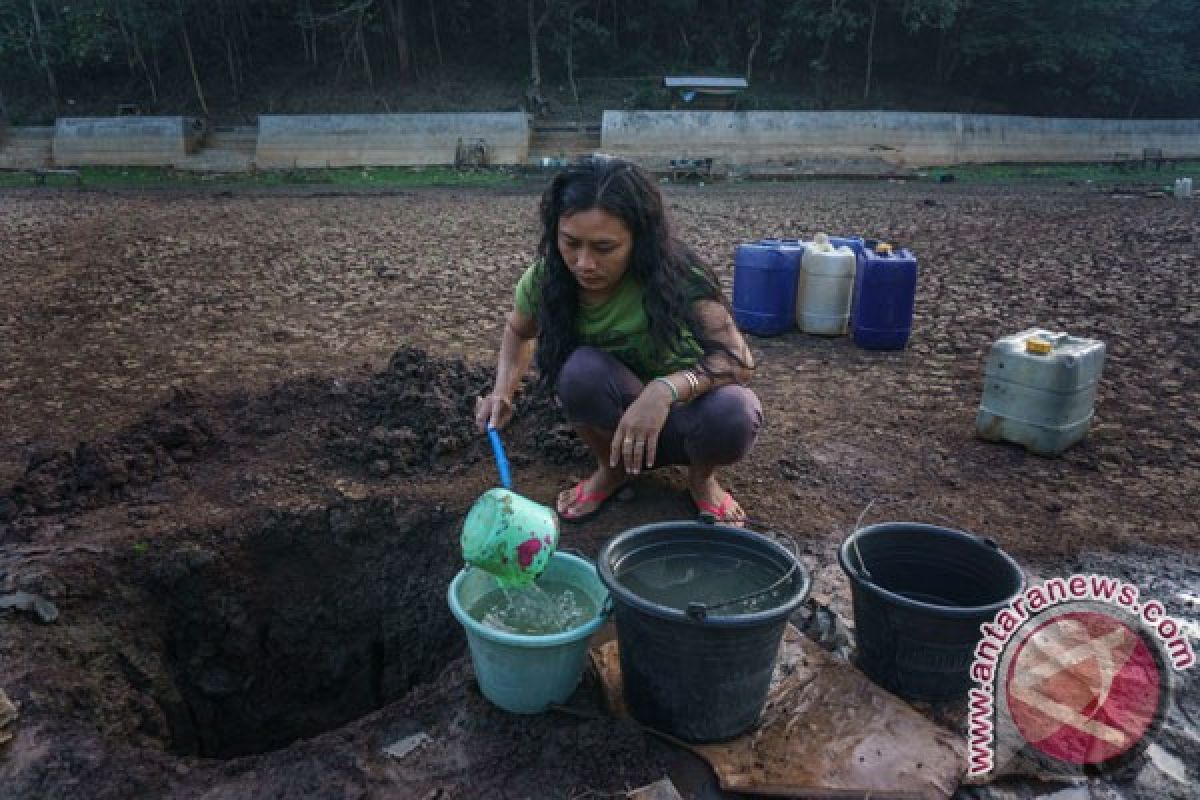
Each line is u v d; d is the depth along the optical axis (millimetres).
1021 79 26688
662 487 3461
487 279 8062
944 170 20641
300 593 3361
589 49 25984
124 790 2141
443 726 2307
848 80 26359
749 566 2357
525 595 2455
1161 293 7305
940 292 7477
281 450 3842
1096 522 3373
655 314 2660
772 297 5824
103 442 3672
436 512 3334
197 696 3170
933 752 2156
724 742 2193
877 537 2500
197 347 5738
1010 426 4020
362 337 6004
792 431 4223
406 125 21156
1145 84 26328
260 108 24062
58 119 21188
